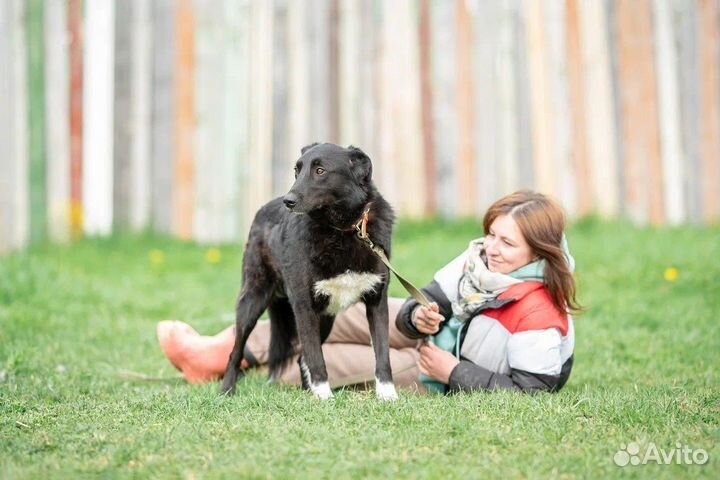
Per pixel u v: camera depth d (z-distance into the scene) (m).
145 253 13.88
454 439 5.01
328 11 14.70
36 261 12.38
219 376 7.68
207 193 14.62
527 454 4.78
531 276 6.68
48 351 8.49
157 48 14.35
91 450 4.93
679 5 15.77
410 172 15.09
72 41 13.91
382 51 14.91
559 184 15.20
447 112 15.06
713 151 15.94
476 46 14.98
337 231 6.74
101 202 14.43
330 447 4.86
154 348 9.10
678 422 5.44
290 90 14.66
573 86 15.14
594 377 7.71
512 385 6.50
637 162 15.51
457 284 6.98
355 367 7.54
